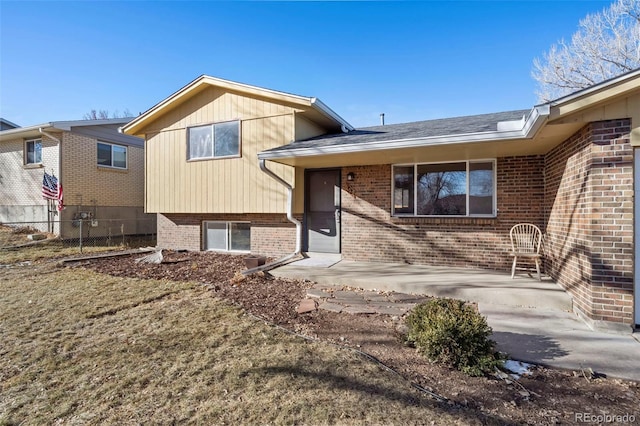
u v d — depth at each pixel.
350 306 4.85
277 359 3.16
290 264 7.39
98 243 12.72
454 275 6.26
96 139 13.68
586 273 4.17
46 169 12.70
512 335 3.76
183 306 4.83
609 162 3.95
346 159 7.17
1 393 2.68
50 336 3.80
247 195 8.68
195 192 9.39
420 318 3.42
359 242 7.98
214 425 2.24
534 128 4.45
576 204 4.58
